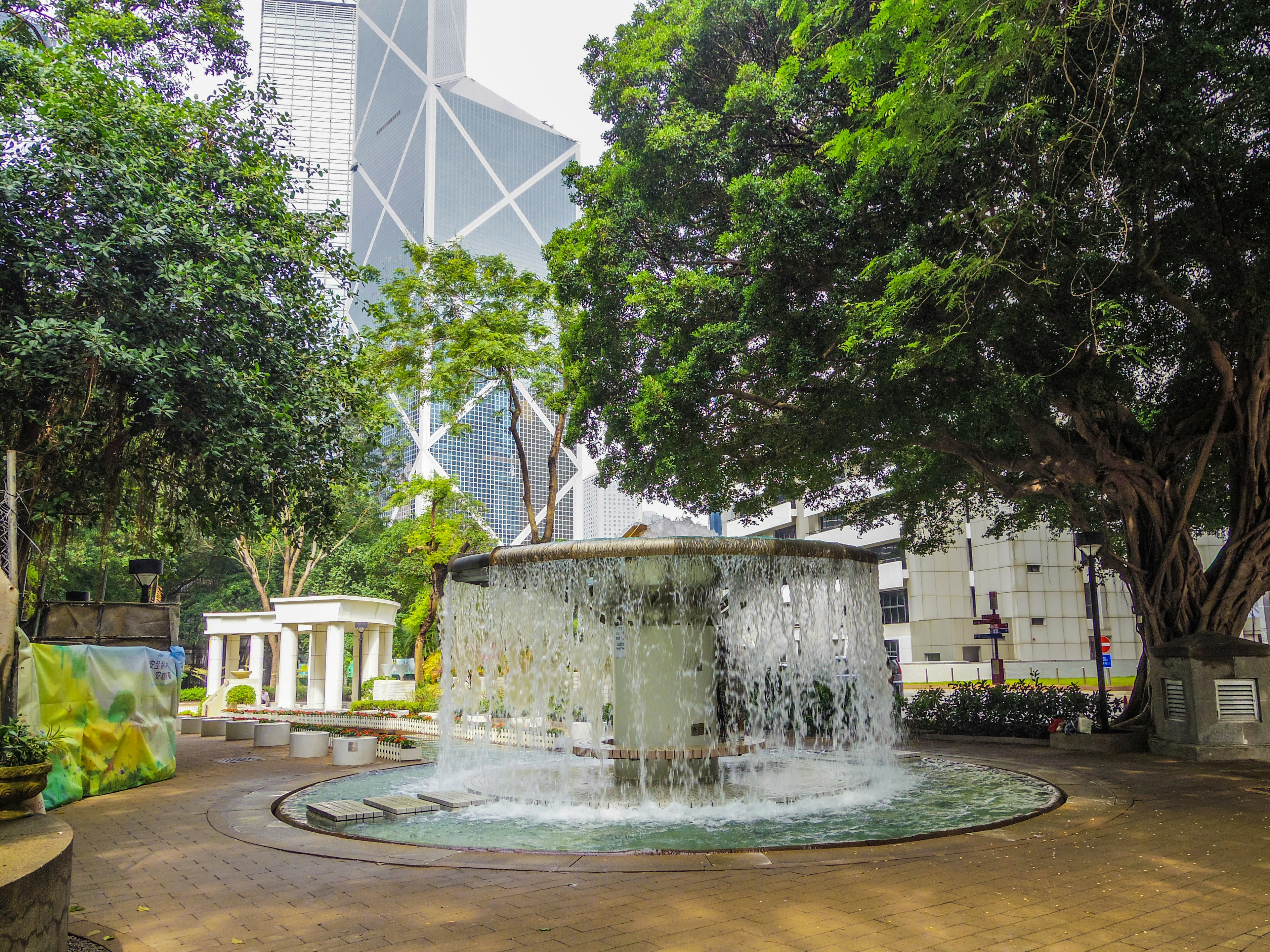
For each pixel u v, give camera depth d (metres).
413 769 13.12
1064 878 5.96
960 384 11.97
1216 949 4.55
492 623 11.29
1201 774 10.93
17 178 10.98
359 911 5.51
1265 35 10.06
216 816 9.28
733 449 15.22
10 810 5.04
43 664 10.20
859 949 4.63
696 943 4.76
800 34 10.82
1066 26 8.40
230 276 12.77
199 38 16.77
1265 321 11.44
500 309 23.94
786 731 14.76
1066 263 10.80
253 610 45.88
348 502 31.92
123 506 15.29
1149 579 14.62
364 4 113.19
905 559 50.12
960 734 16.47
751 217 11.91
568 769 9.94
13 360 11.19
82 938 5.12
